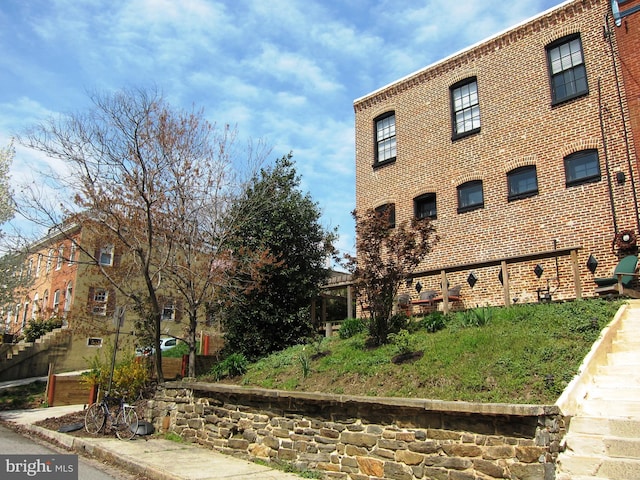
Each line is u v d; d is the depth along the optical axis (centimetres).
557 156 1360
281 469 825
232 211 1495
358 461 741
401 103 1791
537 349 806
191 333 1346
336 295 1688
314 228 1628
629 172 1226
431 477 657
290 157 1667
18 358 2211
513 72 1505
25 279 1914
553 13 1438
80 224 1342
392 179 1755
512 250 1399
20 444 1052
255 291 1452
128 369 1320
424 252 1074
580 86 1363
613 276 1120
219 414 1009
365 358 976
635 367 741
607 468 564
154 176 1313
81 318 1650
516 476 591
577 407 662
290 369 1084
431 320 1072
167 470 788
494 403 638
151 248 1304
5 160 1852
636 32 1275
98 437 1082
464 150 1571
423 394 764
